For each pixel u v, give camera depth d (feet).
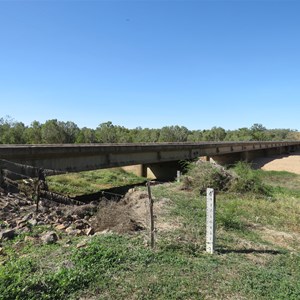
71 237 26.81
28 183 48.75
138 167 113.80
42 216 33.06
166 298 17.49
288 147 253.44
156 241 25.35
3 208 33.96
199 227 31.71
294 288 19.43
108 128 211.41
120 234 26.96
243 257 24.77
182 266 21.49
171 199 45.27
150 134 250.37
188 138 272.92
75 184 79.66
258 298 18.11
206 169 58.18
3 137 143.84
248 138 312.50
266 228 35.65
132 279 19.21
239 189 55.72
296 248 29.27
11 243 24.85
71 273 18.62
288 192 67.51
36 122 173.78
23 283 16.92
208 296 18.11
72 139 170.19
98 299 17.03
